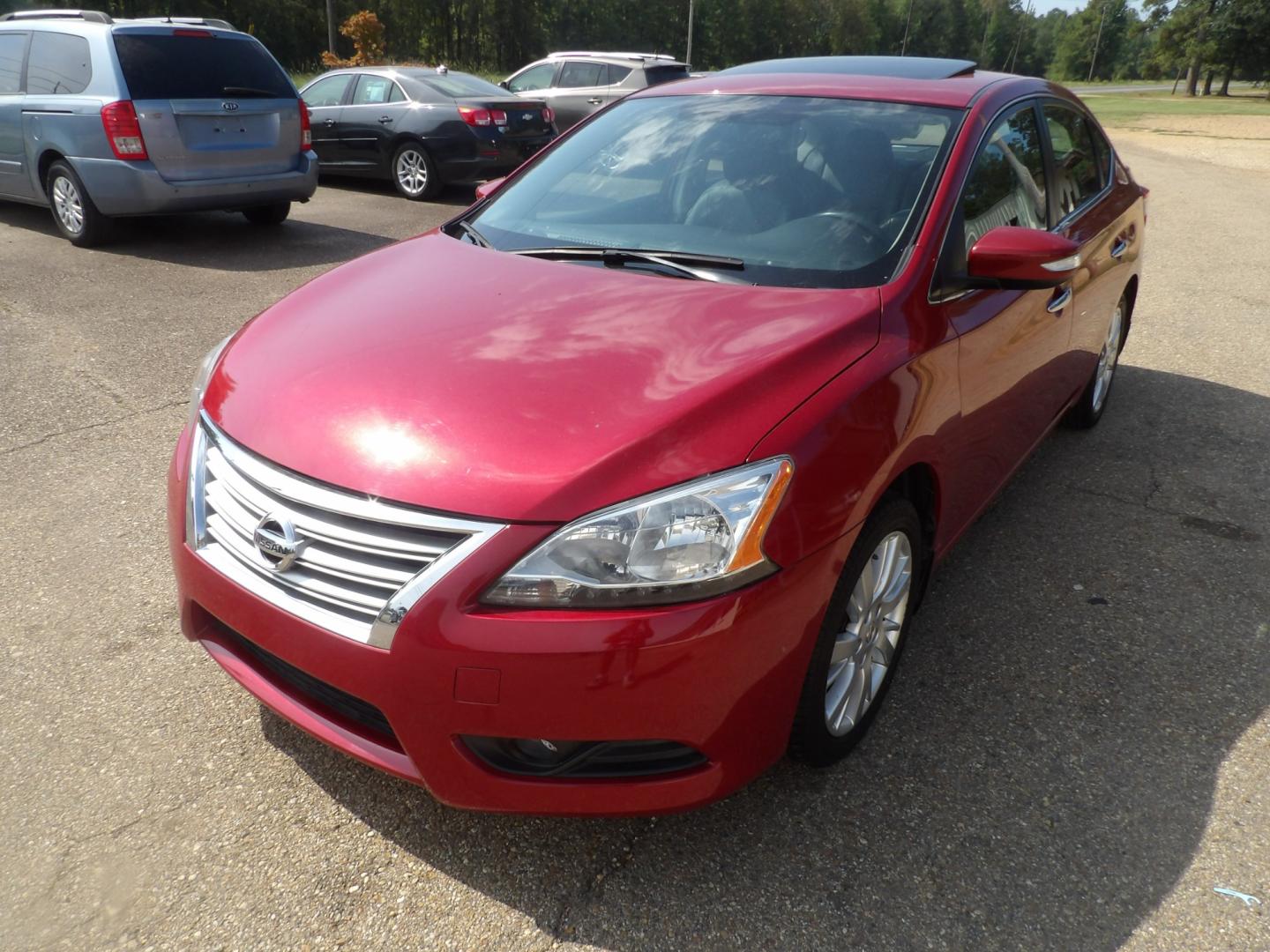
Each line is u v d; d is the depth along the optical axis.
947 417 2.50
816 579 2.01
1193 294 7.59
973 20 134.12
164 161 7.27
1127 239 4.34
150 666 2.75
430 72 10.92
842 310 2.38
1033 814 2.31
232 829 2.21
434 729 1.89
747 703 1.97
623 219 2.95
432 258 2.86
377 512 1.89
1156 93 82.88
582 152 3.34
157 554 3.33
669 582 1.85
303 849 2.16
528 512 1.84
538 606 1.83
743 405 2.03
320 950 1.93
